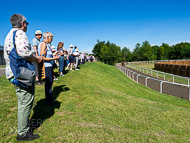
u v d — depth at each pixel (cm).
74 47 1306
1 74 956
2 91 491
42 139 261
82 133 301
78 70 1297
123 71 2662
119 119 404
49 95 413
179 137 355
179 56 8969
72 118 361
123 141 297
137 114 461
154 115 474
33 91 245
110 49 5291
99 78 1166
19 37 211
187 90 1241
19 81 217
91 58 3111
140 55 9056
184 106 749
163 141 326
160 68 3356
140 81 1753
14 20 226
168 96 998
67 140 270
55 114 371
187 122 451
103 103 511
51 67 405
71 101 482
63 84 707
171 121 444
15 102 411
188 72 2294
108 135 310
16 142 245
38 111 371
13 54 212
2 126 288
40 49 394
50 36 404
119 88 979
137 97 755
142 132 351
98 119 380
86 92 620
